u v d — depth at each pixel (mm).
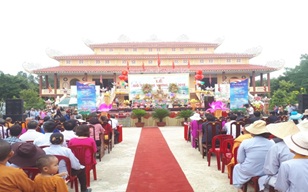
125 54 48844
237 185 5531
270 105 29594
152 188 6668
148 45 48688
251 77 51062
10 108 18672
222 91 28656
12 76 49031
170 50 49344
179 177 7598
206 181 7195
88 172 6906
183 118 24406
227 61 48312
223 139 8281
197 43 49438
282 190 3672
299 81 52781
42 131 10188
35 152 4848
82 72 45000
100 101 29375
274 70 45562
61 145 5945
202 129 10195
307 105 18281
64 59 47594
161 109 24203
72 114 19391
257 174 5285
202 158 10148
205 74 48812
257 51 47688
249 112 17406
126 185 6965
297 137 3686
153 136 16906
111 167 8977
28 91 36500
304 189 3463
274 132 4797
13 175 3529
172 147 12703
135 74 30125
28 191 3662
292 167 3539
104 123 11820
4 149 3551
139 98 29609
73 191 6512
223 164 7934
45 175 3984
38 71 44438
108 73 46031
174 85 29953
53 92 45281
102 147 10461
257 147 5359
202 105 28141
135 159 10188
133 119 24062
